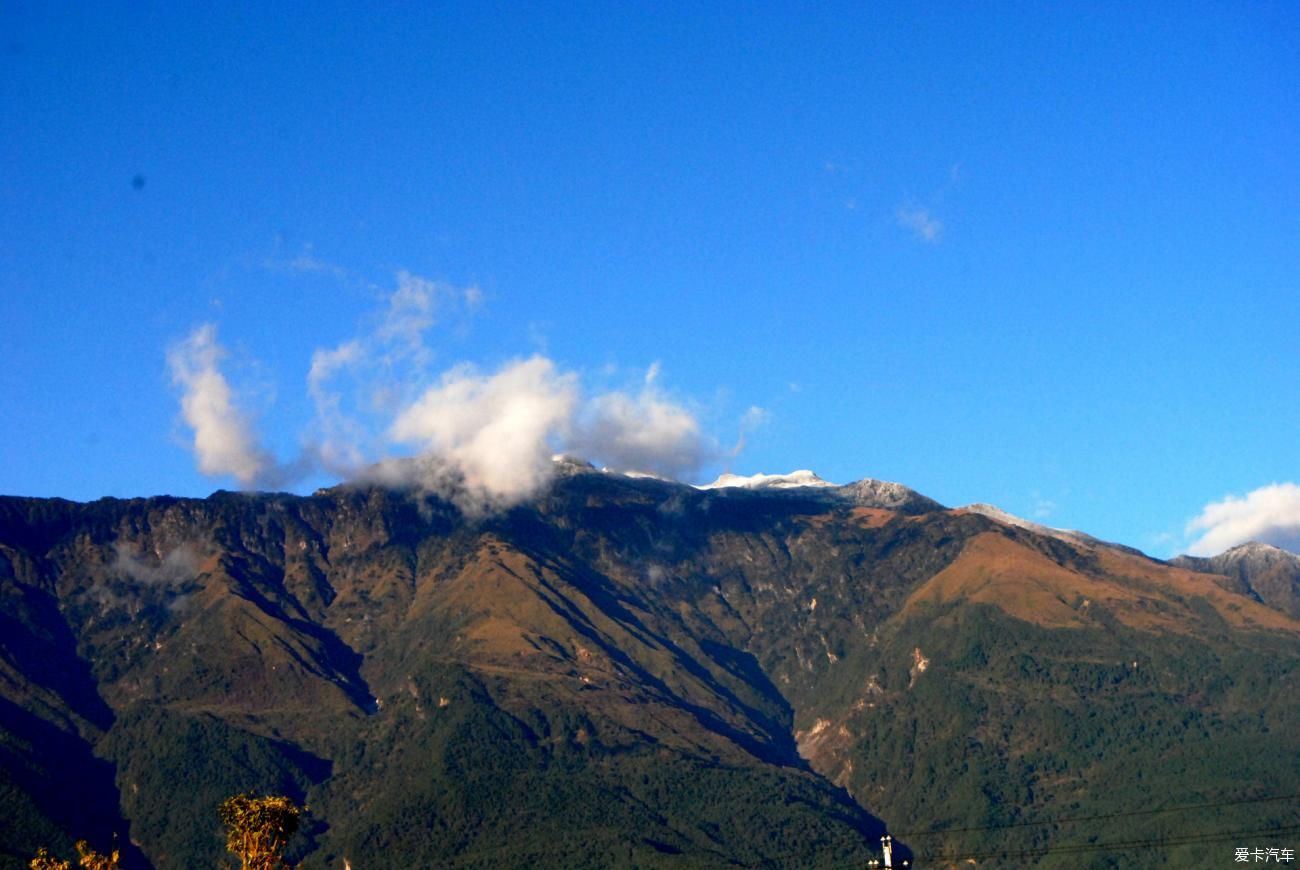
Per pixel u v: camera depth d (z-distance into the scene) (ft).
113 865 641.40
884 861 583.17
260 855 634.43
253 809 639.76
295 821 643.86
